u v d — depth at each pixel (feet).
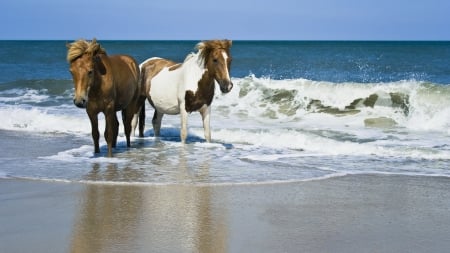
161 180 24.95
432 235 17.30
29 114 46.83
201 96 32.83
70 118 45.32
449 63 142.51
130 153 32.07
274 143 36.58
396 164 29.89
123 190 23.02
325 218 19.15
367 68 125.70
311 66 133.59
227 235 17.06
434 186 24.53
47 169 27.25
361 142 37.29
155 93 35.60
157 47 265.54
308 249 15.88
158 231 17.35
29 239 16.49
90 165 28.37
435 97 47.67
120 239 16.51
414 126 45.03
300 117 49.14
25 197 21.75
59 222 18.29
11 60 156.56
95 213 19.44
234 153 32.71
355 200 21.83
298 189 23.66
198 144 34.91
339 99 50.47
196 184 24.23
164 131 41.01
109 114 29.66
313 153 33.22
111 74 29.09
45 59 161.17
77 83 26.76
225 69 30.73
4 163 28.86
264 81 54.29
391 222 18.75
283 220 18.85
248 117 49.14
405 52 223.51
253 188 23.72
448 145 35.81
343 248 15.99
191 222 18.43
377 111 48.65
